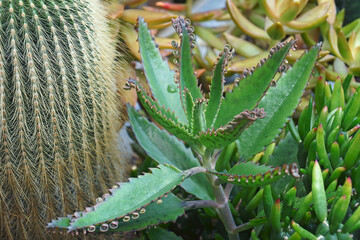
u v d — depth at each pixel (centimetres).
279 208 85
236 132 80
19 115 92
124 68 114
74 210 98
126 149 107
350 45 117
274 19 116
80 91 95
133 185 82
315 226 89
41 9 95
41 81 94
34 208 96
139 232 106
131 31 119
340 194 86
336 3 130
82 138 96
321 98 98
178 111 91
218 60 85
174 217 86
